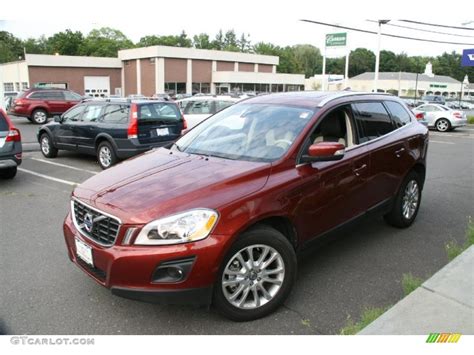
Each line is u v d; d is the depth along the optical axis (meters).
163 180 3.50
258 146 3.97
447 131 22.14
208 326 3.31
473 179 8.90
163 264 2.98
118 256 3.04
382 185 4.77
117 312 3.52
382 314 3.28
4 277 4.16
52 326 3.33
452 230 5.48
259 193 3.35
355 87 91.00
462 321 3.13
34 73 52.34
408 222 5.50
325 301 3.70
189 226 3.02
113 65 58.03
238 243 3.20
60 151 12.30
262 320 3.39
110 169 4.07
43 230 5.54
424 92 87.88
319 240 3.95
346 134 4.43
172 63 54.66
